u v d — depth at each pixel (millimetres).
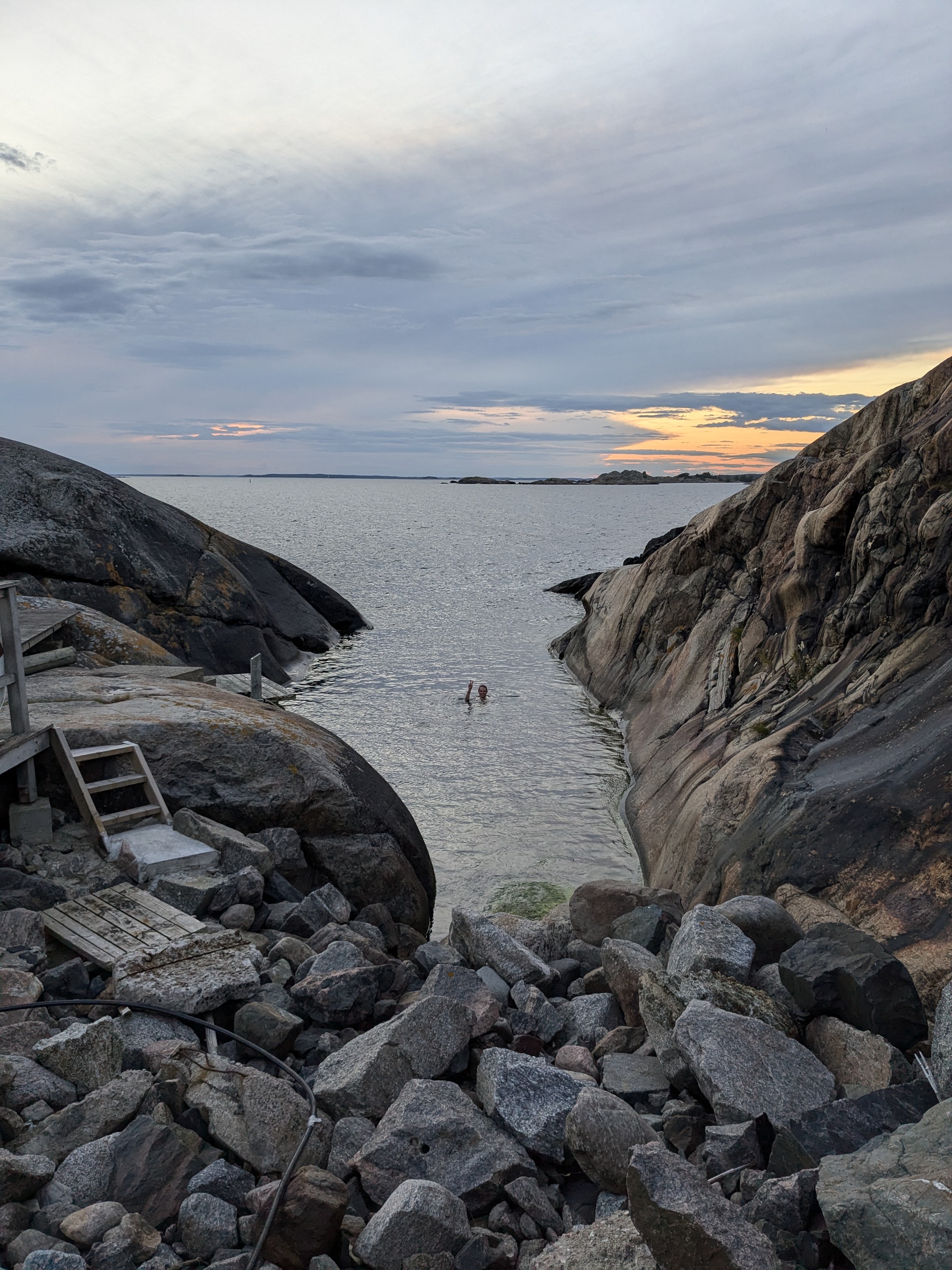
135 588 24844
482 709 23594
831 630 13930
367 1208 4344
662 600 23250
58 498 24641
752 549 19953
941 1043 4574
